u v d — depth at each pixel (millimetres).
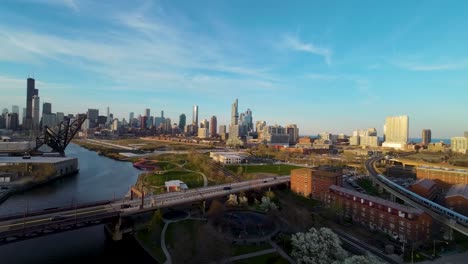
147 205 140125
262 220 133250
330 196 164625
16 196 190500
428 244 113750
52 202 177000
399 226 119875
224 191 178625
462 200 160875
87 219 113750
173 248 110562
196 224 132875
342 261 87000
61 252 111312
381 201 132875
